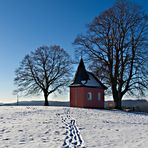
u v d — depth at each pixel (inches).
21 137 551.8
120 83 1786.4
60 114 1189.7
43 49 2338.8
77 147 466.6
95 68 1804.9
